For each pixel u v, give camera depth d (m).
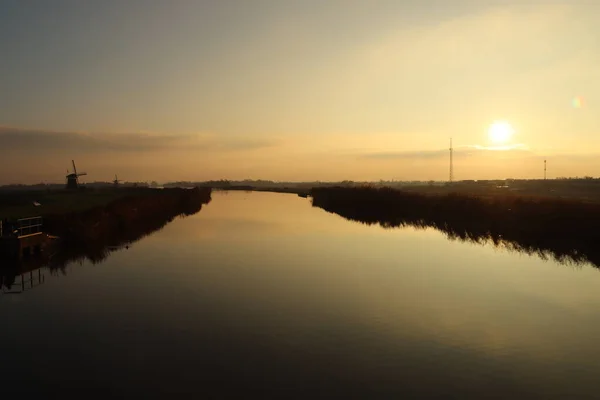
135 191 101.56
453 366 11.99
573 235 33.50
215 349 13.08
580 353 12.94
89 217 36.47
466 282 21.39
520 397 10.41
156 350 13.00
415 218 53.41
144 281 21.64
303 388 10.73
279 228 43.94
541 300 18.36
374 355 12.70
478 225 43.84
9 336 14.23
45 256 27.94
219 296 18.89
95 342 13.65
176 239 36.22
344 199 71.62
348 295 19.08
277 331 14.64
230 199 111.00
